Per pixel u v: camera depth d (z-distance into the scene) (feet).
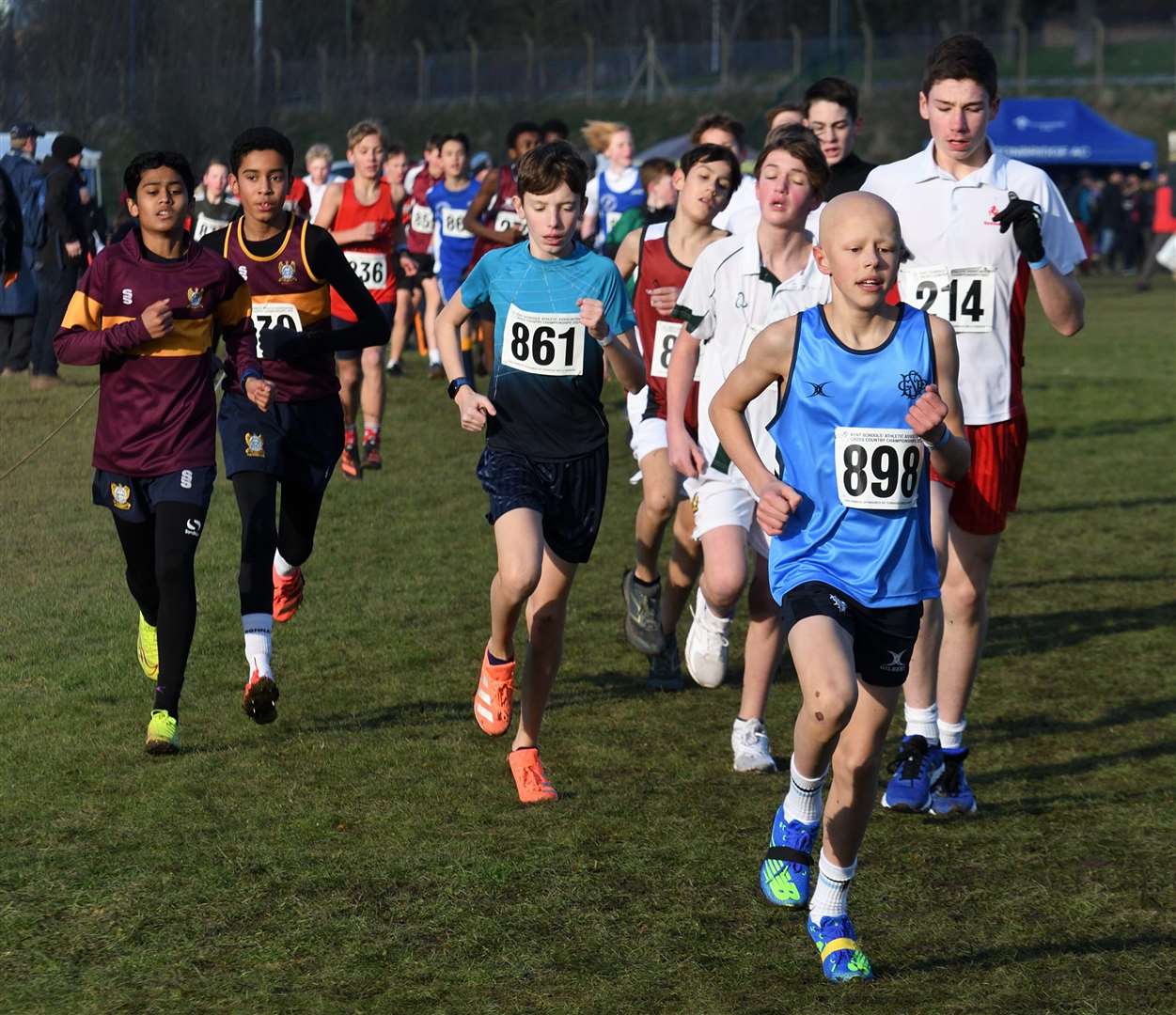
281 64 247.09
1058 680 44.52
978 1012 24.12
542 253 33.73
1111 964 25.93
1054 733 39.60
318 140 244.83
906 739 33.88
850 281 25.48
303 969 25.35
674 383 36.19
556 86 308.81
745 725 36.17
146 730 38.09
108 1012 23.73
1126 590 56.03
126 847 30.48
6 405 70.33
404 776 35.09
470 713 40.09
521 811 32.99
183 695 41.14
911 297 34.45
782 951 26.30
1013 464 34.68
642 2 380.37
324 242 39.73
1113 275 247.70
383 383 73.41
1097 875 29.91
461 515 66.03
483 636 47.65
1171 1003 24.52
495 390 33.94
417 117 283.59
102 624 47.55
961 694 34.27
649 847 30.94
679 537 42.34
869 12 417.08
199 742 37.24
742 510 36.37
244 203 39.50
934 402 24.88
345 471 68.69
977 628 34.40
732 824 32.32
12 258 82.33
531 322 33.40
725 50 317.42
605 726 39.58
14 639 45.88
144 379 36.24
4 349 83.15
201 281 36.50
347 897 28.27
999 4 432.66
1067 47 391.45
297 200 85.81
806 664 24.71
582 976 25.22
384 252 71.51
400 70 285.23
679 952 26.18
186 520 36.29
